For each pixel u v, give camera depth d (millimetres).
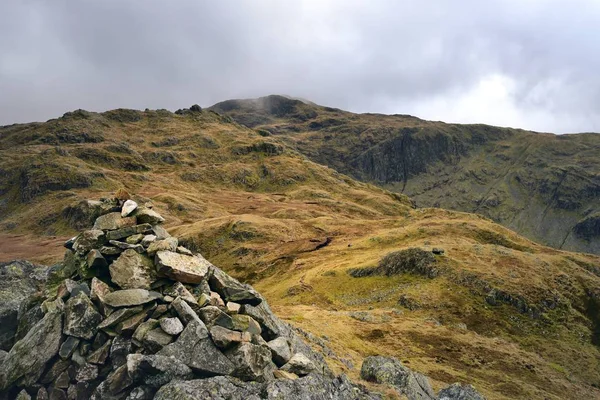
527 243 134000
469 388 25859
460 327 71562
